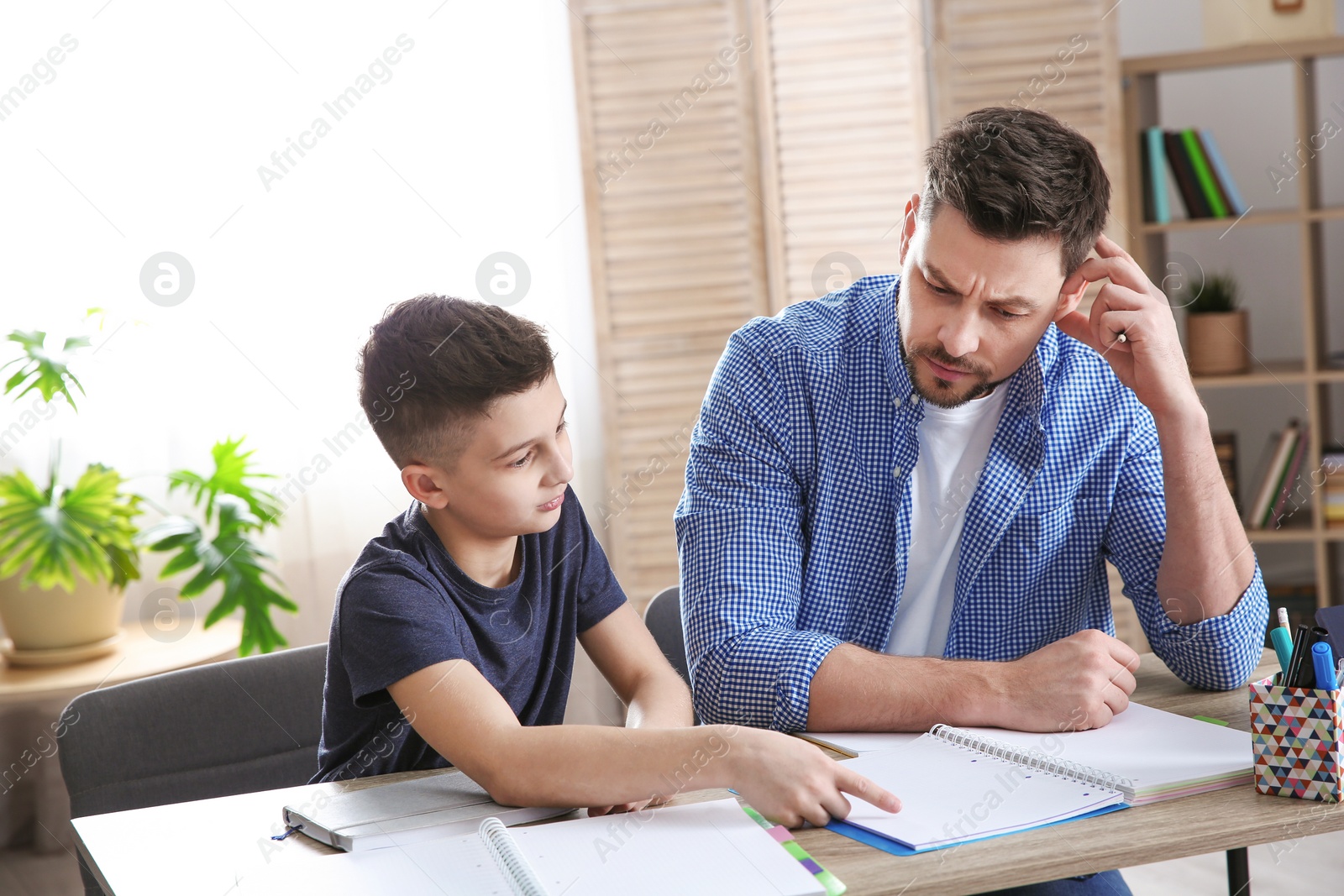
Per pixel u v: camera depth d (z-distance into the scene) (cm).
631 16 253
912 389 107
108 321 241
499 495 98
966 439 111
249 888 71
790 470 111
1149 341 102
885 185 253
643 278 257
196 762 117
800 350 112
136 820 86
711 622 104
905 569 112
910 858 71
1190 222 252
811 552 112
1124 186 250
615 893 67
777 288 256
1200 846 72
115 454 243
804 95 253
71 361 238
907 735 94
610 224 256
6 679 193
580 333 263
